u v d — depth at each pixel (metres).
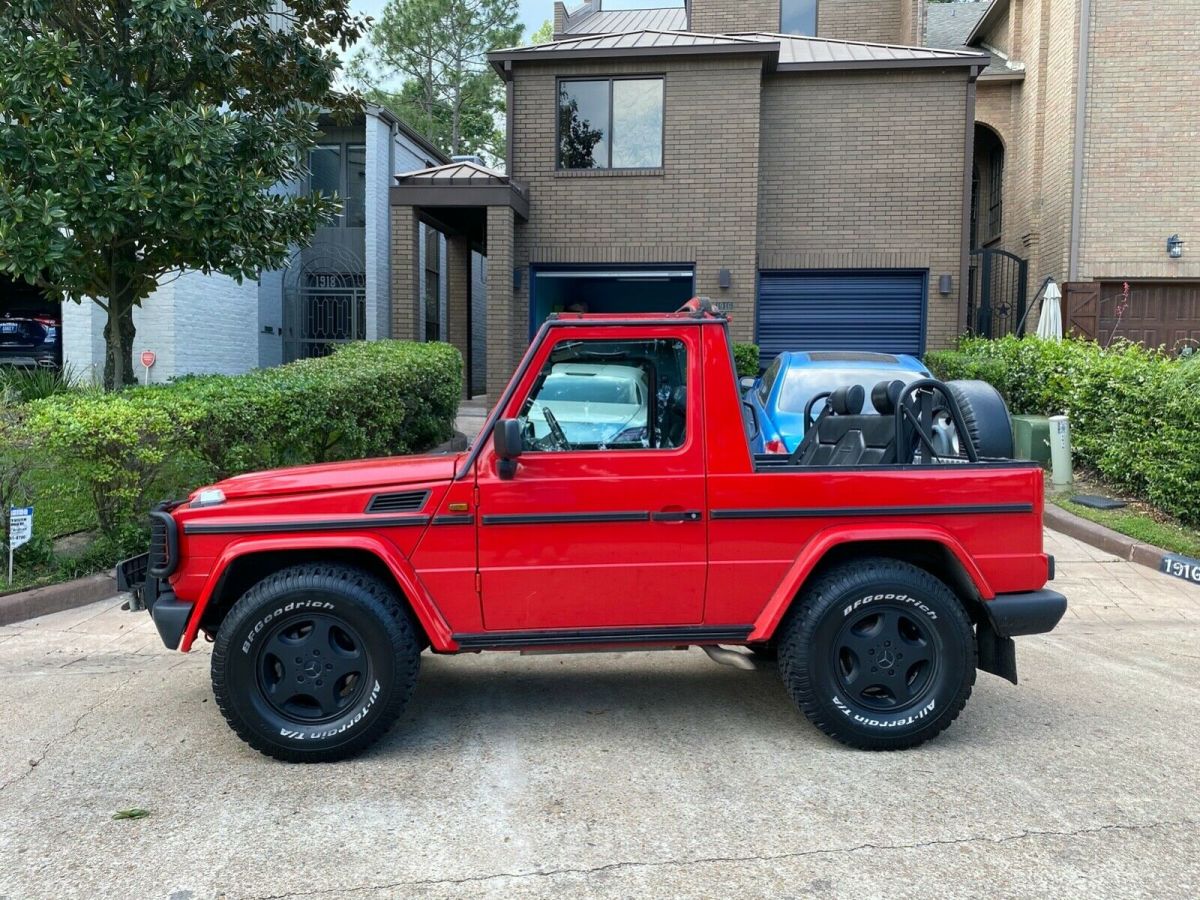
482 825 3.34
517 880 2.96
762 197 14.52
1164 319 14.17
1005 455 4.37
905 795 3.59
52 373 11.13
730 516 3.96
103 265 8.25
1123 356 9.48
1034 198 15.65
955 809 3.47
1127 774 3.80
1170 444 8.01
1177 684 4.99
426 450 11.09
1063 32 14.55
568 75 14.07
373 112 16.44
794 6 20.25
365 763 3.90
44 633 5.86
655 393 4.03
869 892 2.89
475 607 3.94
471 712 4.54
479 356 22.20
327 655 3.88
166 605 3.92
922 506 4.02
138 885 2.94
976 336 14.88
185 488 7.09
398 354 10.34
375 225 16.69
